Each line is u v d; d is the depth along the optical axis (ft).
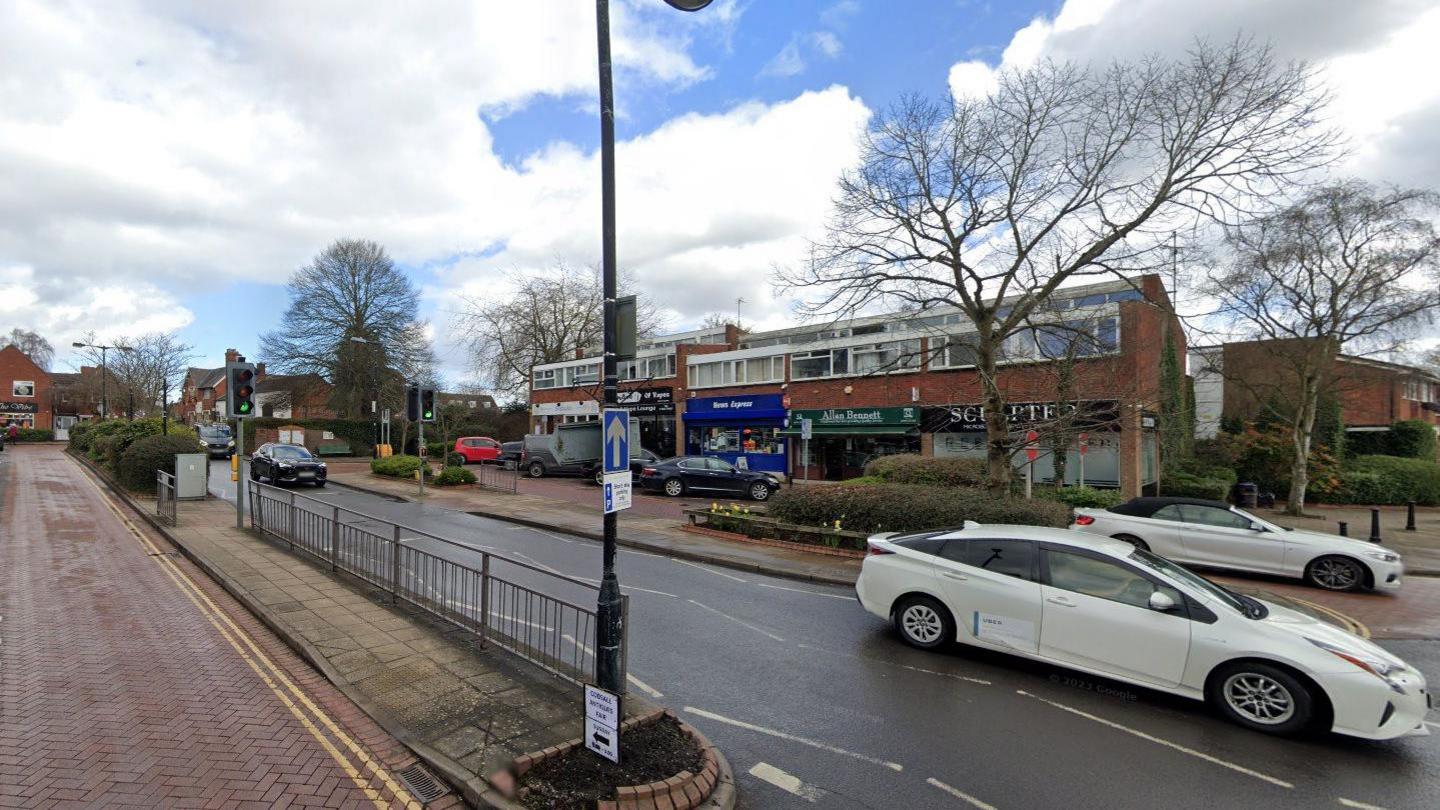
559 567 36.29
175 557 34.81
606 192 15.83
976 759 15.51
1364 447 91.91
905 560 23.67
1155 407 63.87
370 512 57.62
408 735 15.01
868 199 43.83
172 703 16.79
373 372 147.54
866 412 82.53
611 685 14.99
